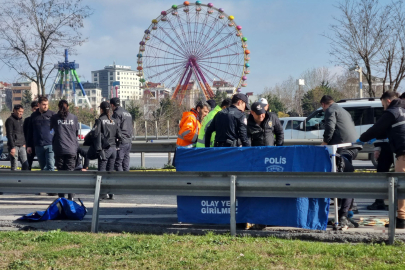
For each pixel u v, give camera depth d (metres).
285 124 18.64
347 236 5.74
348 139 7.27
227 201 6.37
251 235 5.98
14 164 11.10
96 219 6.36
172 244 5.39
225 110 7.23
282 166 6.36
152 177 6.31
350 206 6.54
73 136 8.80
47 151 10.16
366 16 22.27
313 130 17.55
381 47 22.20
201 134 8.02
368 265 4.52
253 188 6.00
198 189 6.20
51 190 6.67
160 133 36.72
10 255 5.01
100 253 5.02
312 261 4.64
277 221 6.18
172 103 44.78
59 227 6.63
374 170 13.48
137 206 8.56
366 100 16.52
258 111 6.99
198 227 6.51
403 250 5.02
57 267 4.60
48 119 10.18
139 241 5.53
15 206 8.62
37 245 5.43
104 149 9.21
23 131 11.05
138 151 15.30
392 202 5.42
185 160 6.71
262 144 7.14
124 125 10.16
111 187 6.46
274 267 4.48
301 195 5.87
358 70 23.00
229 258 4.78
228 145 7.14
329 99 7.43
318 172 5.74
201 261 4.68
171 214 7.75
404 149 6.22
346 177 5.69
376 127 6.40
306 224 6.11
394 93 6.65
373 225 6.53
